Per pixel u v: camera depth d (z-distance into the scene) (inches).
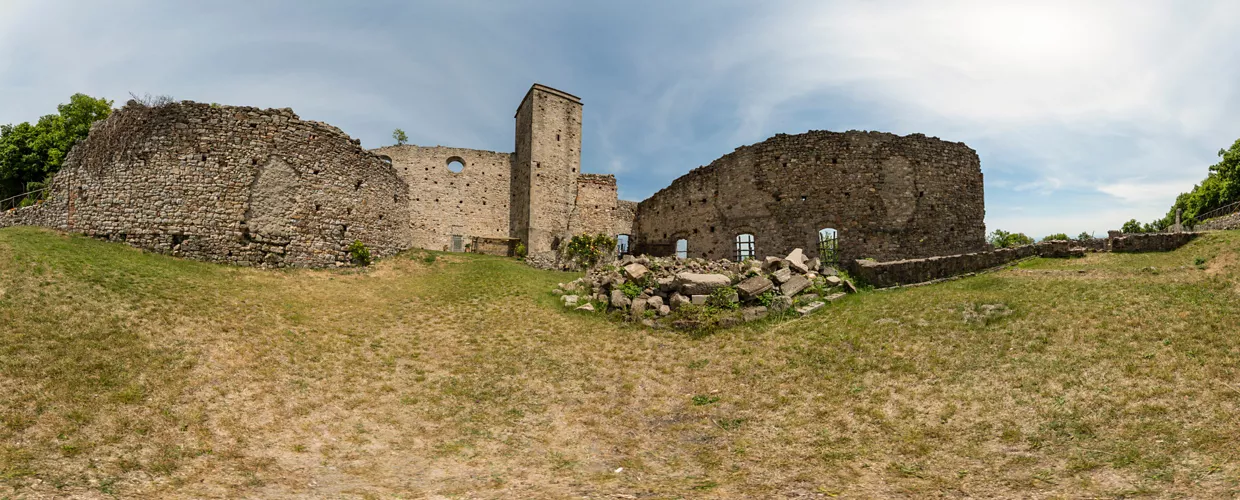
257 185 740.0
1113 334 429.1
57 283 497.7
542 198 1450.5
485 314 662.5
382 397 413.1
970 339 472.7
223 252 705.6
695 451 334.6
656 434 366.3
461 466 310.2
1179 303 469.4
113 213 682.8
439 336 575.5
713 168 1175.0
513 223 1560.0
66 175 722.2
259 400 377.4
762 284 664.4
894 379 420.2
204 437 316.5
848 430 346.6
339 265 810.2
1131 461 265.4
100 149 703.7
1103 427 305.3
